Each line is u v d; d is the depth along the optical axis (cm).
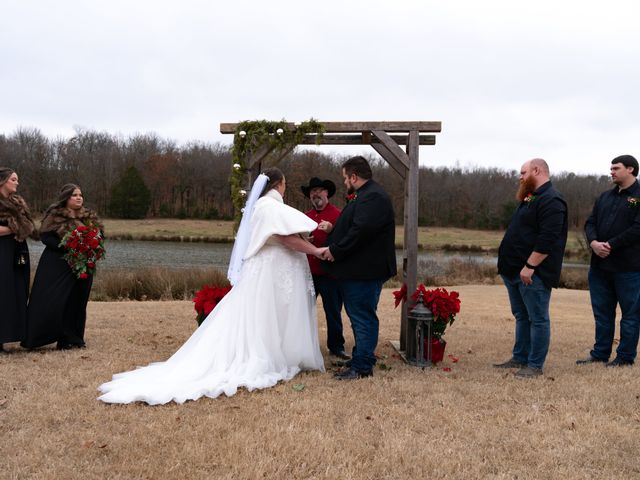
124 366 500
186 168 5981
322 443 333
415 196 573
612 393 436
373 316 486
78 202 582
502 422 375
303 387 444
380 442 342
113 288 1211
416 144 568
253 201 495
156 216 5516
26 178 5409
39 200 5447
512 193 5662
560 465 316
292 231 472
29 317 553
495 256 2981
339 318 591
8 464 302
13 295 542
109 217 5256
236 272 479
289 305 484
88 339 627
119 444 329
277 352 474
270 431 349
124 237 3597
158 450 323
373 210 459
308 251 477
